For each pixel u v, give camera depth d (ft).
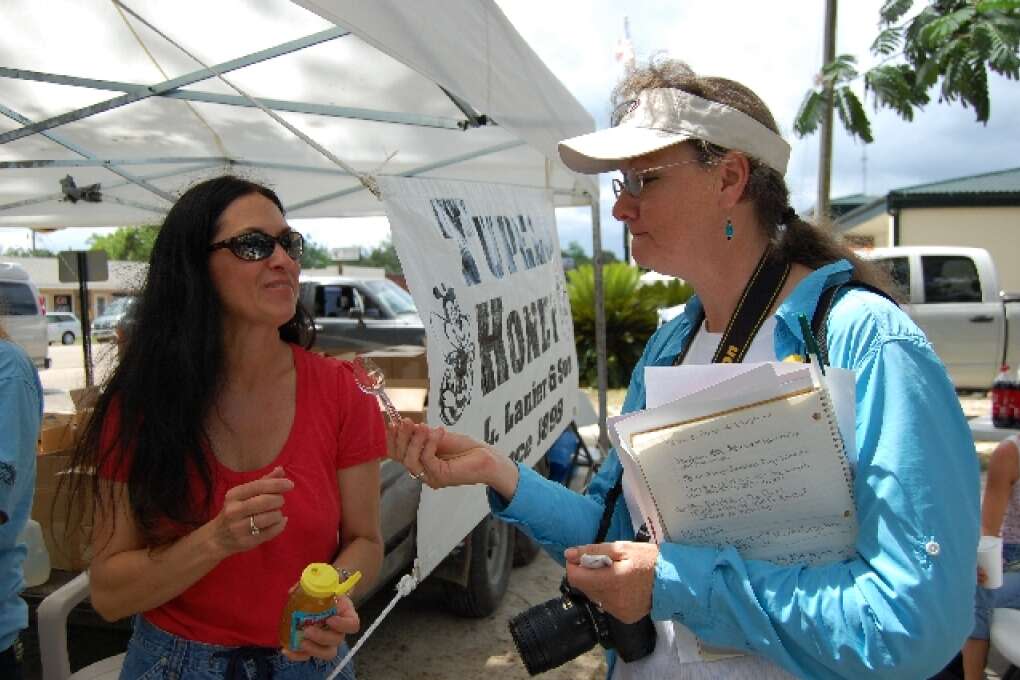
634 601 3.78
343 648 5.92
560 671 12.15
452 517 9.73
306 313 6.46
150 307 5.47
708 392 3.66
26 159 15.07
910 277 31.68
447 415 8.87
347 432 5.90
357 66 10.91
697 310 5.03
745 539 3.76
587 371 43.60
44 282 104.68
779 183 4.33
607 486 5.28
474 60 9.58
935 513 3.22
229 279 5.43
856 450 3.52
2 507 5.65
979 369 31.50
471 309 10.07
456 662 12.34
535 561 16.85
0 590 6.15
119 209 19.11
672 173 4.28
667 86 4.39
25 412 5.93
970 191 47.24
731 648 3.99
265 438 5.57
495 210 12.59
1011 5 25.81
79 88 11.87
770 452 3.59
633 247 4.59
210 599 5.32
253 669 5.31
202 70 11.25
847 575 3.46
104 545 5.37
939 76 27.53
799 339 3.92
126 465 5.28
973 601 3.31
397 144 15.55
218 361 5.46
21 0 9.27
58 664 7.68
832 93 30.78
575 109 15.74
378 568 6.04
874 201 57.47
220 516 4.76
